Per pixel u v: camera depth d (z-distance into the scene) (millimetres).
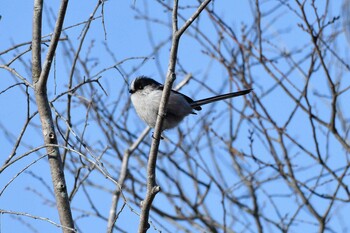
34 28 8117
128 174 13461
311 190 12391
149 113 11305
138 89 11484
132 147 13188
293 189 13070
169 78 7852
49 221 7152
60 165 7754
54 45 7832
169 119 11469
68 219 7523
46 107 7961
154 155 7965
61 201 7590
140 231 7812
